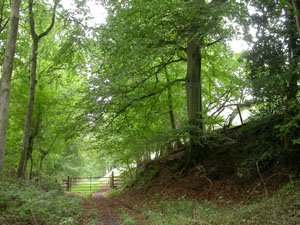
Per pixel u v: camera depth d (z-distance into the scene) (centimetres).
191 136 1100
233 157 1218
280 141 1033
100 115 1214
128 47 1128
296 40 852
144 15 1119
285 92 895
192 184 1209
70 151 3180
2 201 722
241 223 621
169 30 1043
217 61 1634
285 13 870
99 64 1447
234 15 934
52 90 1672
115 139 1539
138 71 1173
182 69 1764
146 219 802
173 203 997
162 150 1984
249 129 1275
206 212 776
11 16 869
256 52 965
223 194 1026
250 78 1019
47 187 1446
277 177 926
